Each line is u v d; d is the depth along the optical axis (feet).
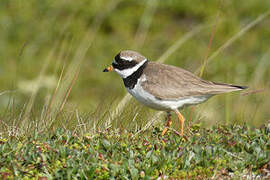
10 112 36.99
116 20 71.72
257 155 28.76
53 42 67.67
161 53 65.87
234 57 66.44
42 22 70.85
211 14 72.84
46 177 26.61
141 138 32.37
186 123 37.73
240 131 33.96
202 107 42.14
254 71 63.00
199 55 65.41
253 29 71.87
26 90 53.88
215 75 63.41
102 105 37.99
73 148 29.76
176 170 27.61
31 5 74.08
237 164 28.37
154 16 74.02
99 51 65.36
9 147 29.68
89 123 35.32
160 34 70.44
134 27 71.77
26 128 34.78
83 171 26.89
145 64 35.81
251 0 75.36
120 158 28.84
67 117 36.35
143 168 27.71
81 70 61.72
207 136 32.91
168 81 34.22
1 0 74.23
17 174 26.99
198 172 27.78
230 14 72.95
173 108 34.78
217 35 69.41
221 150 29.84
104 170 27.32
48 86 49.67
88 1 74.08
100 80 60.95
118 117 36.27
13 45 67.41
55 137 32.35
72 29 68.28
